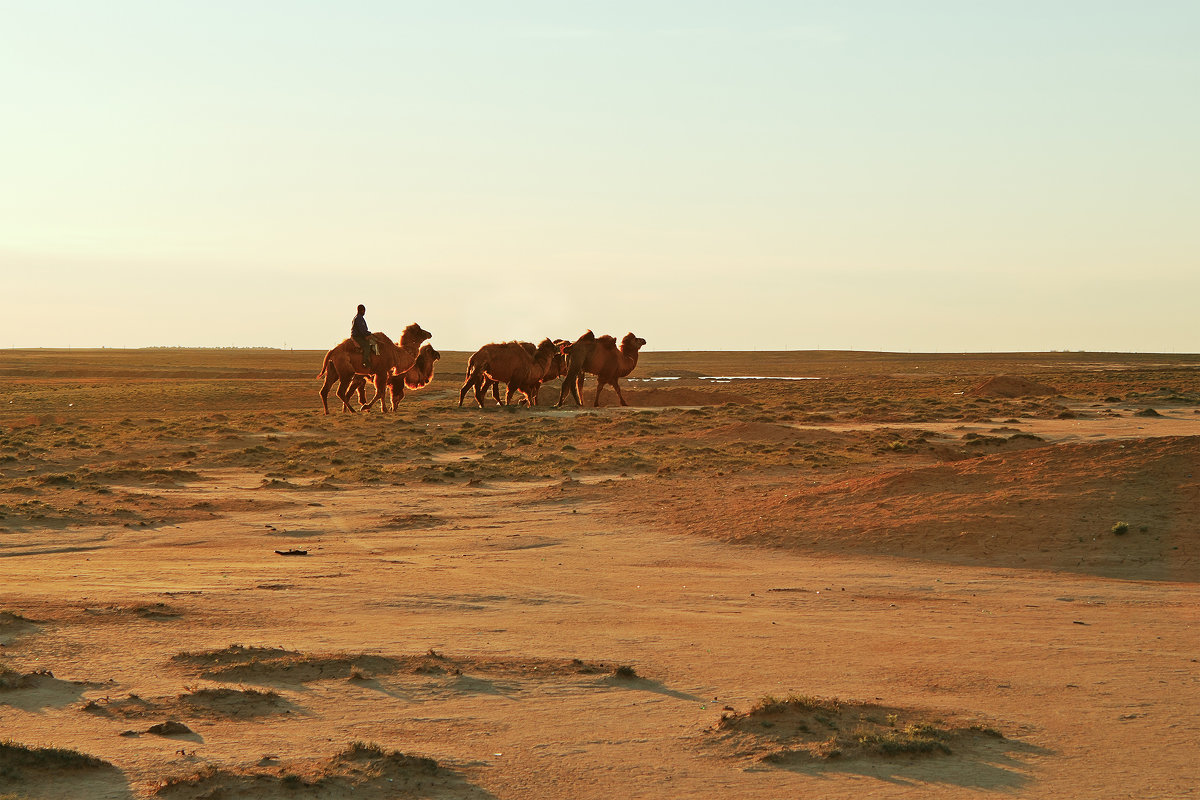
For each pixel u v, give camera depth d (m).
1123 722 8.47
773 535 18.52
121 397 69.81
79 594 13.73
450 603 13.43
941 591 14.24
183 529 20.58
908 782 7.18
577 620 12.45
